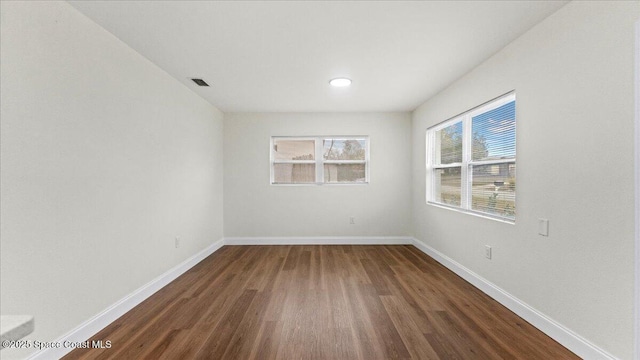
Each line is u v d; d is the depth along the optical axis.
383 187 5.00
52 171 1.79
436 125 3.96
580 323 1.82
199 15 2.03
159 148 2.99
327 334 2.11
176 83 3.33
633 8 1.53
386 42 2.44
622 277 1.59
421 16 2.05
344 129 4.98
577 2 1.83
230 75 3.19
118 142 2.37
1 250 1.52
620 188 1.59
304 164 5.07
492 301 2.65
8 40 1.54
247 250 4.60
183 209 3.52
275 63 2.86
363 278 3.29
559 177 1.97
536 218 2.17
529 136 2.24
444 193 3.93
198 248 3.95
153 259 2.88
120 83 2.39
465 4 1.92
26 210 1.63
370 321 2.29
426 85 3.53
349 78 3.28
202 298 2.75
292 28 2.21
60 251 1.84
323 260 4.02
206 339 2.05
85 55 2.03
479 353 1.87
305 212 5.00
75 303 1.95
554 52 2.01
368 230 4.99
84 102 2.02
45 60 1.74
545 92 2.09
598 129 1.71
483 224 2.87
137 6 1.92
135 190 2.60
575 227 1.85
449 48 2.54
